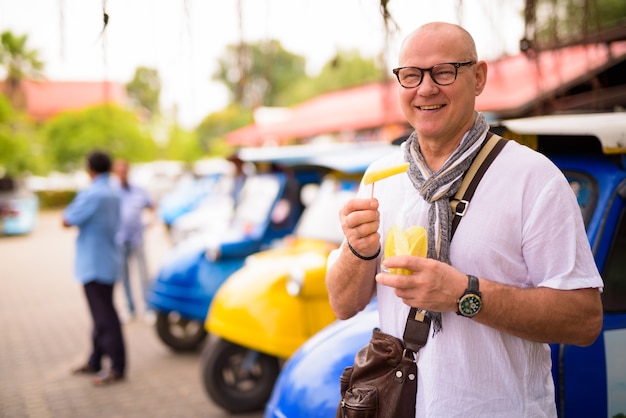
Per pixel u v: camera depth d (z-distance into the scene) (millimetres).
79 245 5898
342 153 5285
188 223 13680
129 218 8469
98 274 5852
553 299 1665
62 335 7836
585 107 5023
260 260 5113
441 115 1827
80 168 30859
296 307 4523
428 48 1823
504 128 2613
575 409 2412
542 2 3357
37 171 26844
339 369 2734
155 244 17906
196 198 18656
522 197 1737
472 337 1766
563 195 1729
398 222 1902
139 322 8375
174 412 5211
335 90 14062
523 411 1762
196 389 5758
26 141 26547
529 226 1727
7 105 25906
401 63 1879
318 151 5961
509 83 5809
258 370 5145
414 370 1826
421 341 1815
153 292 6562
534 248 1722
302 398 2729
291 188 6418
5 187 20641
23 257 15461
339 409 1925
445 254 1770
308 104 13992
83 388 5828
